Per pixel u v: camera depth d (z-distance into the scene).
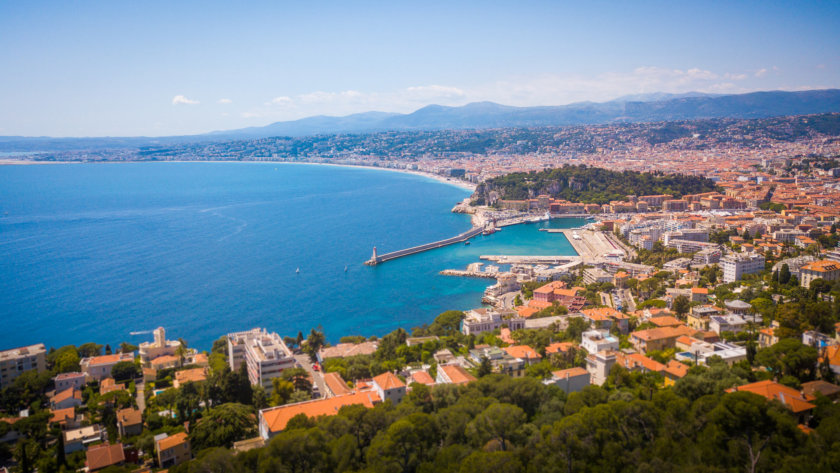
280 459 199.25
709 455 193.25
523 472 193.75
